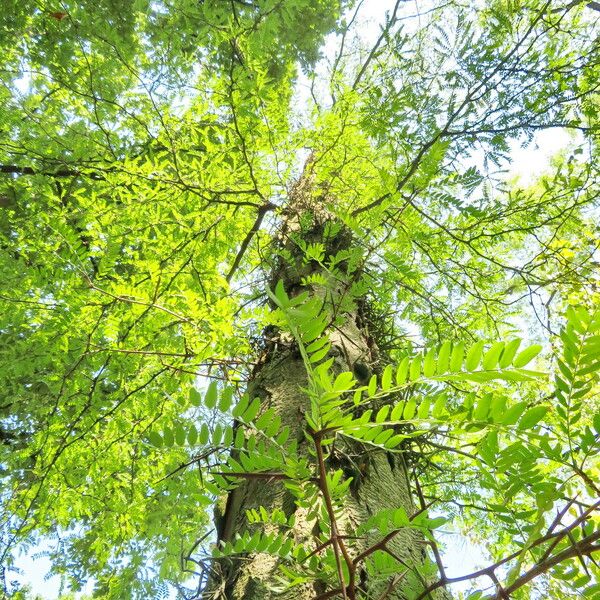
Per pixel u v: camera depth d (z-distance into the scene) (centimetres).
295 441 91
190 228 345
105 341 328
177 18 287
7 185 458
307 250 188
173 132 359
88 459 356
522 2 316
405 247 341
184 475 278
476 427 76
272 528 156
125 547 340
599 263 383
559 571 83
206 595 152
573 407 76
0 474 454
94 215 326
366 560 106
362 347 256
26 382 445
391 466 207
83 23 381
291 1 221
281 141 391
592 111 319
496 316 472
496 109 302
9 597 423
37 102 501
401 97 300
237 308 228
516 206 353
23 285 311
